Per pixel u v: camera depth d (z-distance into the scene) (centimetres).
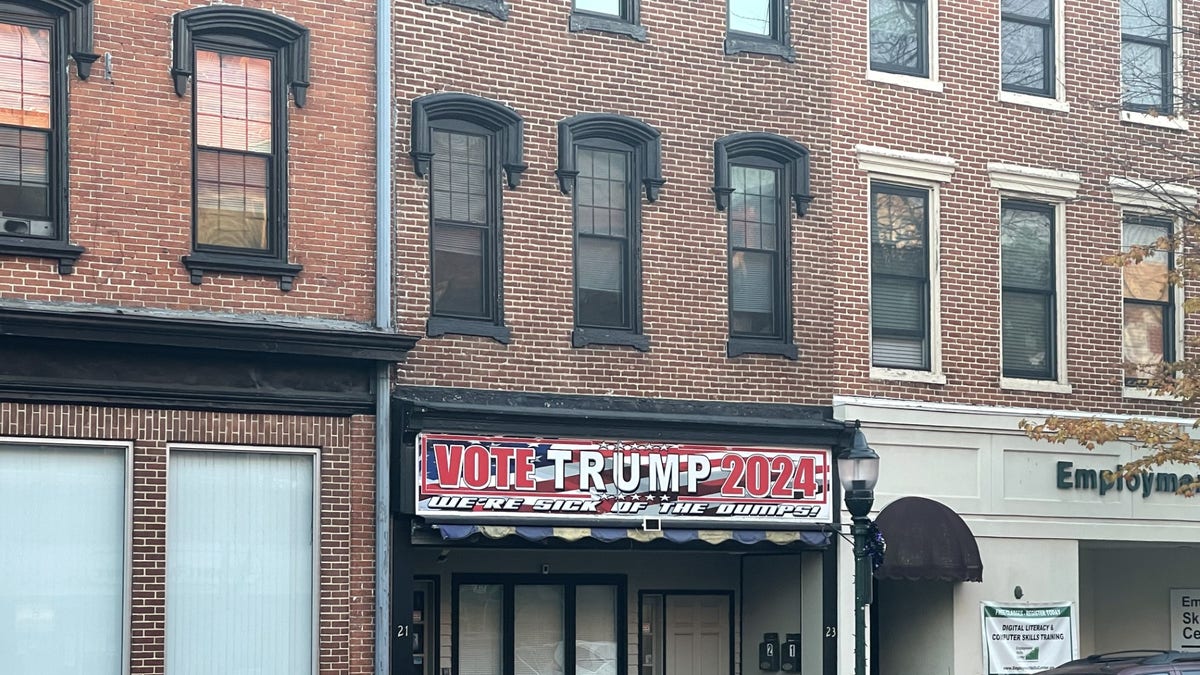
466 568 2291
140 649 1891
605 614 2402
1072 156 2591
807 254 2380
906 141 2459
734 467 2264
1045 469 2522
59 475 1872
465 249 2152
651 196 2270
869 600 1969
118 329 1859
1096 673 1788
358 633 2022
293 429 1995
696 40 2323
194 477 1950
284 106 2020
